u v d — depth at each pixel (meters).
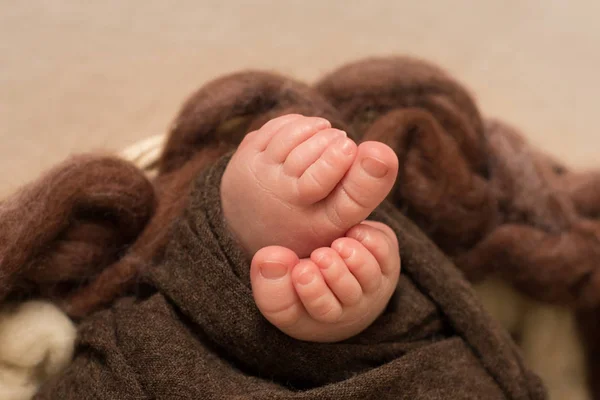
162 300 0.29
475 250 0.34
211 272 0.29
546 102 0.56
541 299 0.35
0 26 0.45
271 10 0.51
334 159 0.27
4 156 0.44
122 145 0.46
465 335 0.31
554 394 0.36
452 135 0.34
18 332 0.30
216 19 0.50
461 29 0.56
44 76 0.46
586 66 0.58
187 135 0.33
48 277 0.30
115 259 0.32
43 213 0.30
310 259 0.27
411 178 0.33
